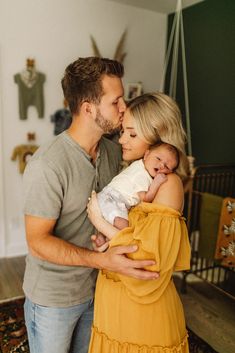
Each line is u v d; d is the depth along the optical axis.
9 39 2.98
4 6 2.90
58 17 3.14
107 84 1.02
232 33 2.86
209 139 3.20
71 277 1.12
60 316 1.13
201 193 2.50
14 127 3.16
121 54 3.52
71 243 1.07
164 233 0.93
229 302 2.57
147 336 0.98
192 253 2.75
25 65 3.09
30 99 3.16
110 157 1.26
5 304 2.44
